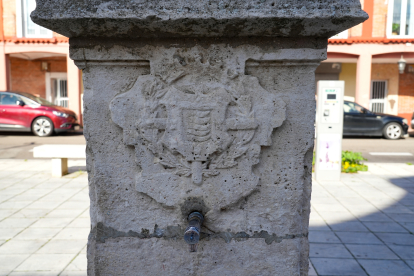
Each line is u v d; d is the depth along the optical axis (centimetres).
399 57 1444
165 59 196
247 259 212
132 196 208
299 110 201
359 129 1300
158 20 175
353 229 406
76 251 342
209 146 200
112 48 194
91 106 201
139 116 199
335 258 332
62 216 441
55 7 176
